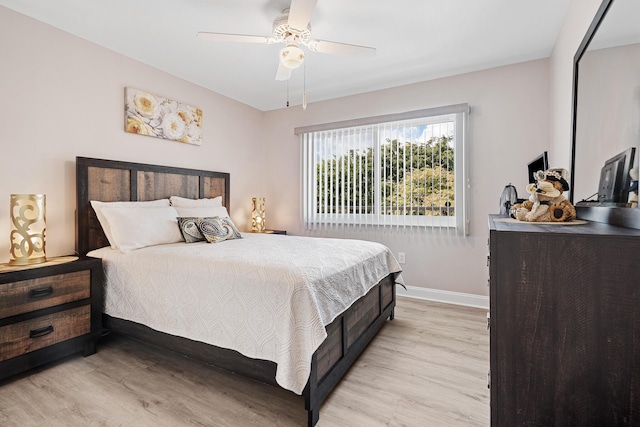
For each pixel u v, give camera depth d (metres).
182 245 2.45
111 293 2.17
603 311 0.84
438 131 3.22
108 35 2.47
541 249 0.89
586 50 1.60
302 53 2.05
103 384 1.77
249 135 4.20
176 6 2.09
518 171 2.89
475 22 2.26
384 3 2.05
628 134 1.10
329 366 1.62
